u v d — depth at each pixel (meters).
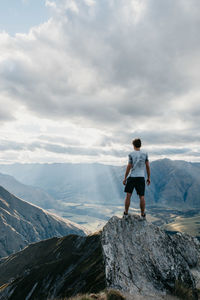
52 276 91.56
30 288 91.00
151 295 6.88
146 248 8.23
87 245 121.44
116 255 7.80
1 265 181.00
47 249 171.62
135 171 8.73
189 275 7.99
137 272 7.50
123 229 8.69
